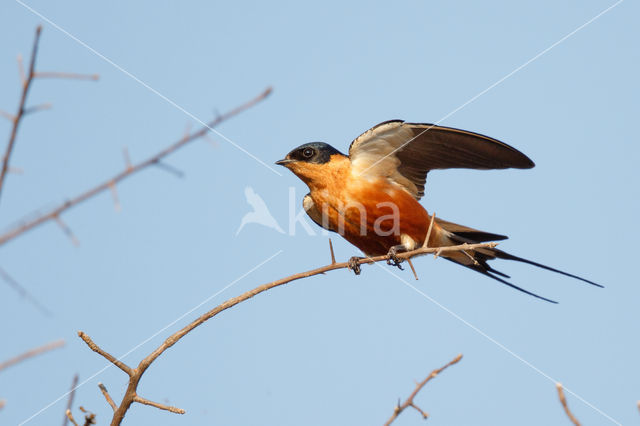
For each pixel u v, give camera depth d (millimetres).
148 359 6523
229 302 7199
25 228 3834
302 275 7797
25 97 3910
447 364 6914
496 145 11719
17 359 3344
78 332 6352
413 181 12539
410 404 6875
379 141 12008
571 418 5035
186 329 6855
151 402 6375
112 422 6312
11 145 3904
